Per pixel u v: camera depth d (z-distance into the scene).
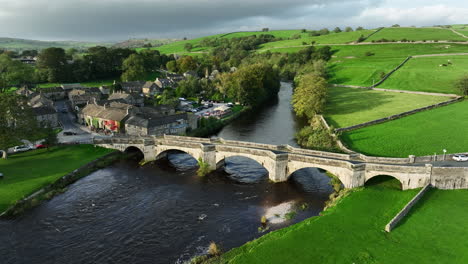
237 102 165.38
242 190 70.38
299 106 133.75
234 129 123.25
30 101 140.75
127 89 186.88
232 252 47.16
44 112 117.00
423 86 164.25
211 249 48.78
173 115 111.00
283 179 73.25
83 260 47.72
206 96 179.12
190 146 81.25
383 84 177.75
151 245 51.09
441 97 145.88
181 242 51.75
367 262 43.06
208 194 68.75
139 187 72.25
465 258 42.72
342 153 78.94
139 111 117.75
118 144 90.94
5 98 81.88
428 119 109.94
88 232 54.75
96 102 133.25
